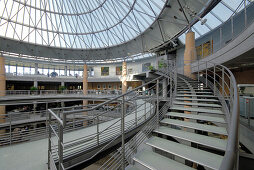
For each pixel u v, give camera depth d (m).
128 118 6.36
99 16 18.92
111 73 28.77
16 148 3.92
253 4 7.70
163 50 18.56
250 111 3.69
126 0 14.23
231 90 2.53
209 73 11.65
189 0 10.09
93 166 10.52
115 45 21.52
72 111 1.98
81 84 32.44
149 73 12.97
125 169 2.31
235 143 0.86
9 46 20.08
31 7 17.69
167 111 3.77
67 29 21.72
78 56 25.88
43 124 16.16
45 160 3.27
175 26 13.17
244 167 4.93
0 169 2.90
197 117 3.02
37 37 21.55
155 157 2.24
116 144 4.18
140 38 17.95
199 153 2.09
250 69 10.04
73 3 18.38
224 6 9.77
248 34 4.75
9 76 21.20
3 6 16.41
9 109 20.41
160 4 12.20
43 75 27.53
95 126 5.49
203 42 13.23
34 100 14.97
